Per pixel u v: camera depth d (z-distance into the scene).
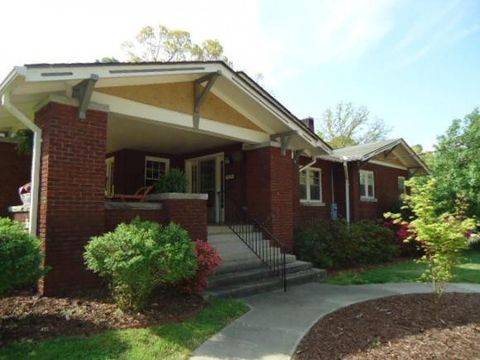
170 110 7.40
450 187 14.41
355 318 5.02
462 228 5.14
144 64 6.31
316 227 10.62
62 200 5.59
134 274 4.40
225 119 8.65
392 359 3.55
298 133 9.52
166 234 5.00
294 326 4.71
